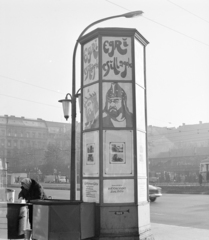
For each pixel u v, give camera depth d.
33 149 100.44
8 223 8.56
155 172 73.56
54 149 85.44
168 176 57.34
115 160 8.50
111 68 8.80
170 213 16.31
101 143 8.50
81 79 9.47
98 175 8.47
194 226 12.16
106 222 8.16
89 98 9.09
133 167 8.52
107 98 8.70
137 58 9.10
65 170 82.69
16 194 33.38
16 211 8.55
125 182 8.45
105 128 8.59
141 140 8.99
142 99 9.25
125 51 8.88
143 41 9.35
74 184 10.45
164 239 9.27
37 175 87.38
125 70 8.84
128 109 8.72
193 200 23.94
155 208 18.73
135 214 8.30
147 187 9.03
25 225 8.65
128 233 8.19
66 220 7.62
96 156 8.62
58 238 7.54
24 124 120.50
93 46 9.08
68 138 101.25
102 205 8.23
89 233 8.01
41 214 7.75
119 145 8.57
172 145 116.25
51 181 78.12
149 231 8.77
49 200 8.71
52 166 84.06
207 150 101.25
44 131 123.50
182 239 9.25
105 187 8.38
